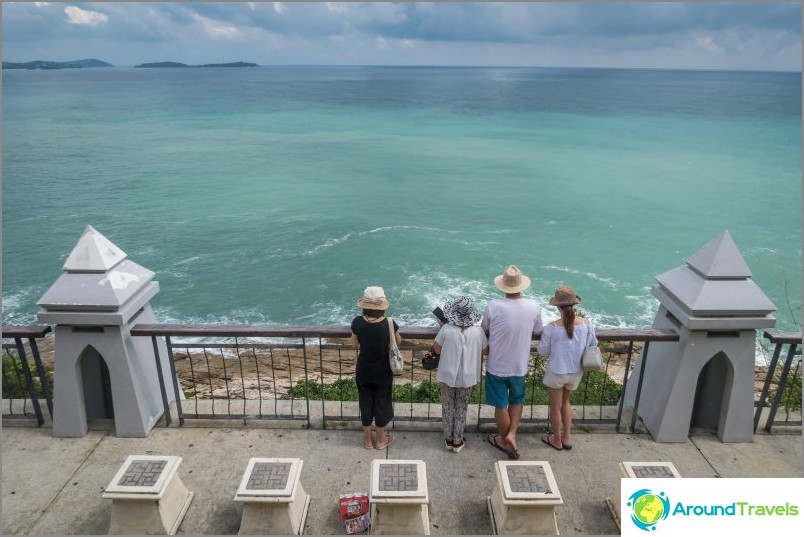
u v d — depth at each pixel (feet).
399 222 105.19
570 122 290.15
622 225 103.55
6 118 290.15
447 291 73.61
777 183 140.36
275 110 349.20
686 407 16.42
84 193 126.52
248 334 16.14
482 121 293.43
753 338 15.92
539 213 112.47
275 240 94.48
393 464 13.10
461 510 14.01
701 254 16.08
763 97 510.58
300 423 17.43
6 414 17.72
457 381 15.08
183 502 13.92
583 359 15.10
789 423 17.47
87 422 17.15
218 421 17.44
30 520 13.70
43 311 15.44
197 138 218.79
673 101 448.65
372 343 15.12
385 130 252.42
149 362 17.29
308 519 13.70
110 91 540.11
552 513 12.64
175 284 76.18
